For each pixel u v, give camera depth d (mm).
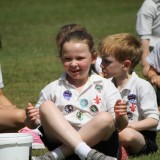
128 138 12328
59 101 11938
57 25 46125
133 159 12383
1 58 31078
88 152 10828
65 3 63594
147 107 12836
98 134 11203
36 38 39000
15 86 22562
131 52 13023
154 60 15992
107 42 13039
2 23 49219
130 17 48469
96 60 13688
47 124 11219
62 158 11352
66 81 12031
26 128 12891
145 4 18984
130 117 12992
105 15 51531
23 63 28922
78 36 11875
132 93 12969
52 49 33562
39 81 23656
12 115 12508
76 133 11078
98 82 12039
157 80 15352
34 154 12914
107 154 11547
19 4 64125
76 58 11820
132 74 13133
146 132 12977
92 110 11867
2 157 10391
